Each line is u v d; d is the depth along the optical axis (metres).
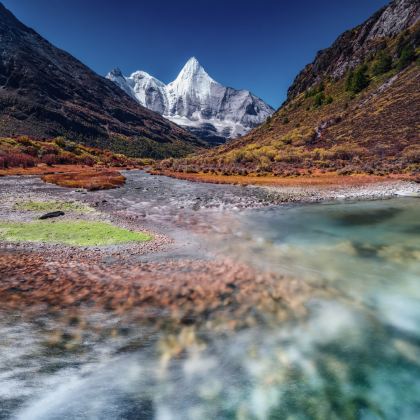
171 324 8.00
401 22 130.75
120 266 11.68
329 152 63.66
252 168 63.88
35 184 37.78
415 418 5.36
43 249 13.12
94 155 100.12
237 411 5.48
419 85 83.00
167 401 5.68
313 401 5.70
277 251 14.24
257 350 7.08
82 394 5.77
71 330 7.62
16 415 5.26
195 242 15.34
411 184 37.72
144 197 30.16
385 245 15.38
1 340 7.13
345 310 8.84
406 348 7.19
